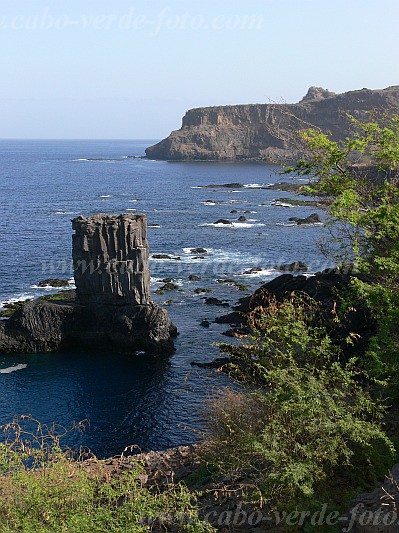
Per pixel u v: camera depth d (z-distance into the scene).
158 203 153.38
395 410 16.77
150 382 47.94
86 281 58.22
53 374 50.72
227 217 128.12
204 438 19.95
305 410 13.44
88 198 164.50
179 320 60.69
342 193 17.91
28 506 12.88
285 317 16.25
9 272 79.81
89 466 16.77
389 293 16.77
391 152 18.31
